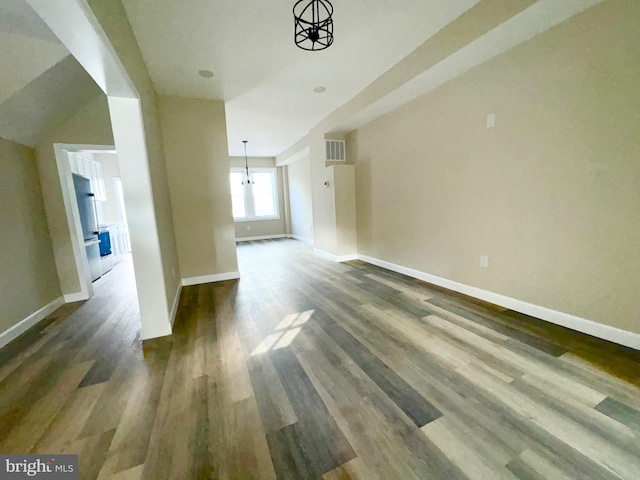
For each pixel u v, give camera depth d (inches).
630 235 73.5
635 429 50.4
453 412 56.2
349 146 200.1
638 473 42.5
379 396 61.8
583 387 61.6
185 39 96.8
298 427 53.9
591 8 74.7
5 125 101.9
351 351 80.9
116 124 86.1
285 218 366.0
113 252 257.6
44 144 126.3
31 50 82.4
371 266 184.2
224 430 53.7
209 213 159.2
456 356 75.7
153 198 93.9
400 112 148.1
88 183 174.2
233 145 275.7
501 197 103.7
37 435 53.6
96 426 55.6
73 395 65.4
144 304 93.4
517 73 93.4
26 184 117.8
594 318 82.4
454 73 111.4
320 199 215.9
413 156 143.2
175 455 48.4
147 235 91.6
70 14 47.8
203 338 92.7
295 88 142.3
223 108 155.6
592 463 44.4
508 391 61.4
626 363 69.1
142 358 81.4
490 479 42.3
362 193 192.9
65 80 101.3
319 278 160.6
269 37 98.3
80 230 140.6
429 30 99.8
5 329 97.2
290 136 243.9
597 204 78.7
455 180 121.5
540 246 93.4
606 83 74.1
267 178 358.3
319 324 99.8
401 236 159.8
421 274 148.2
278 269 186.2
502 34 86.0
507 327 90.7
